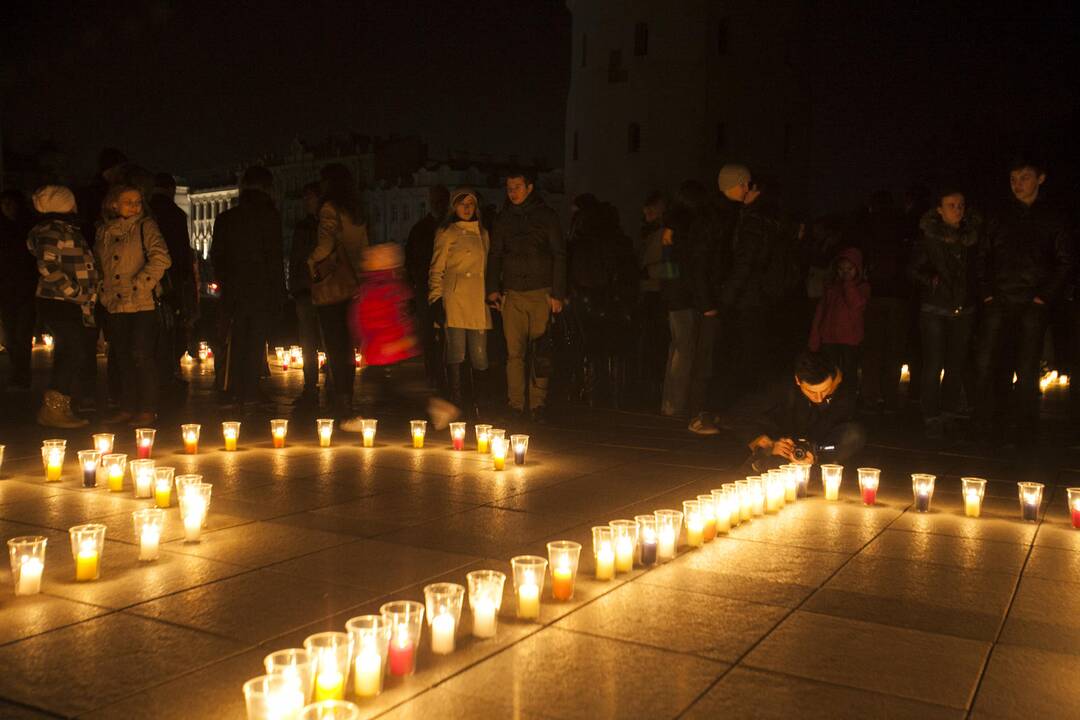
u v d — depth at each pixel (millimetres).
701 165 49312
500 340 12469
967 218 10070
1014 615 4531
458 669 3771
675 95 49562
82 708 3391
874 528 6195
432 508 6531
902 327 12266
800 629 4289
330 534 5793
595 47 52438
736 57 49844
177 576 4898
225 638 4062
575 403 12633
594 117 52344
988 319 9875
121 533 5691
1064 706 3545
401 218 95125
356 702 3461
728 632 4227
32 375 14305
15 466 7660
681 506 6699
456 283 10531
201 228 121312
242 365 10906
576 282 12234
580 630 4211
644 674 3762
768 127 50938
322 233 10328
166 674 3686
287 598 4594
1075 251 9617
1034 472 8328
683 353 11250
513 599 4605
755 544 5746
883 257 12227
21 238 12602
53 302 9562
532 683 3654
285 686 2982
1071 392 11078
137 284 9773
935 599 4750
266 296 10859
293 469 7828
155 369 10062
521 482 7449
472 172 91938
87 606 4422
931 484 6703
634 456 8656
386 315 13531
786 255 10148
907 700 3574
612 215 12422
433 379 13938
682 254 10625
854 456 9039
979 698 3602
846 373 11211
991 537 6020
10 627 4148
